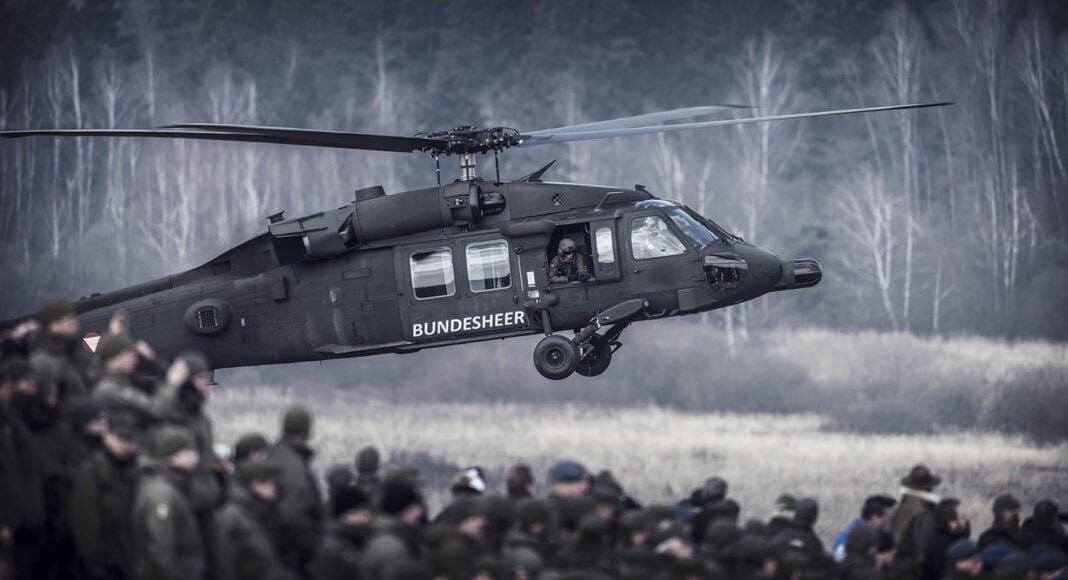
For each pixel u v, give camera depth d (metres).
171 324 59.97
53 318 31.31
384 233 58.22
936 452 98.88
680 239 57.88
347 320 58.69
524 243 57.72
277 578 26.86
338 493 28.61
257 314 59.53
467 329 58.03
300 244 58.97
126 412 28.55
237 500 28.12
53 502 30.30
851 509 70.06
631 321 58.88
